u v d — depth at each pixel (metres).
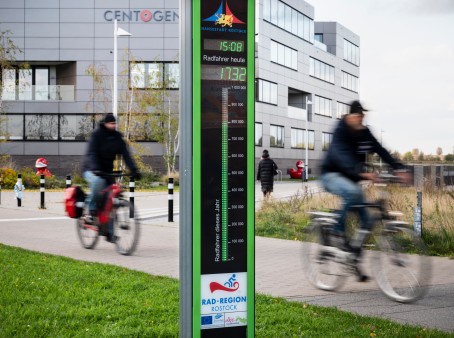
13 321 5.42
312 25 71.38
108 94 49.00
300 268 8.80
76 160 50.81
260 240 12.07
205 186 4.20
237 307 4.32
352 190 7.24
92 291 6.77
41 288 6.93
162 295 6.61
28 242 11.43
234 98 4.21
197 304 4.23
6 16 51.09
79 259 9.42
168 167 45.06
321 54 73.94
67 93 50.88
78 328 5.35
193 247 4.20
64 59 51.00
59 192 32.00
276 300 6.54
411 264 6.69
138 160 43.59
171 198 15.70
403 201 14.76
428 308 6.41
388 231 6.97
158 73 46.09
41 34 51.03
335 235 7.39
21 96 50.59
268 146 60.19
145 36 50.09
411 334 5.18
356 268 7.25
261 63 58.41
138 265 8.94
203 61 4.14
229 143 4.22
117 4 50.47
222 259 4.27
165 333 5.13
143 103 45.47
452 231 10.96
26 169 37.75
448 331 5.43
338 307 6.44
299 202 17.44
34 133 50.81
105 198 10.20
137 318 5.61
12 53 51.09
